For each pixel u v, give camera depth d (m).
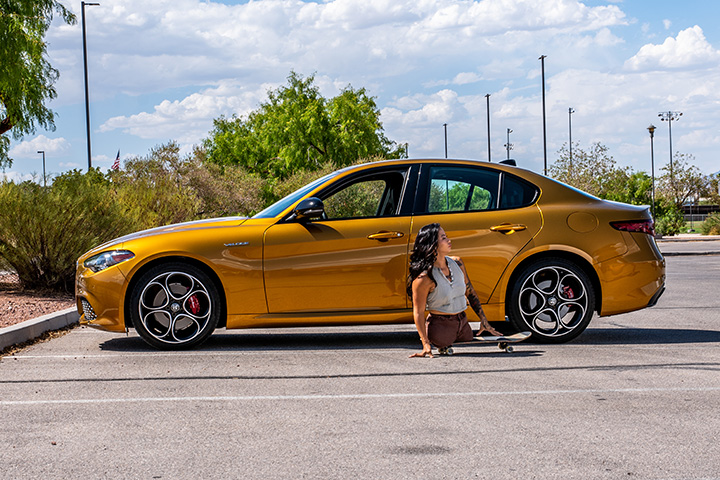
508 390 5.17
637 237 7.28
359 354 6.72
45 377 5.88
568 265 7.12
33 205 11.40
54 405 4.95
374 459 3.72
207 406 4.88
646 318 9.16
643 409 4.62
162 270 6.95
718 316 9.24
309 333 8.23
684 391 5.07
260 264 6.93
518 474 3.47
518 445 3.91
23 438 4.19
